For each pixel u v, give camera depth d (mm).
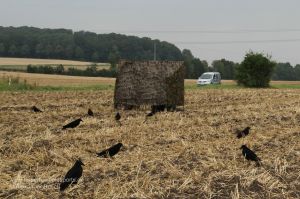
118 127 17578
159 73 24938
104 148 13570
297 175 11250
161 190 9617
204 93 41062
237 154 13016
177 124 18672
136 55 152000
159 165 11492
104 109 25484
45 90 44594
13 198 8969
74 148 13375
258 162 12008
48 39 150375
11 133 16391
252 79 56500
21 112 23484
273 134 16609
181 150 13172
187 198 9344
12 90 42938
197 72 123750
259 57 56469
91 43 152125
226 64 131875
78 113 23062
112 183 9844
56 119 20688
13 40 146875
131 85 25375
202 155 12805
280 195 9867
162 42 155000
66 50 149000
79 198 9117
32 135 15875
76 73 102875
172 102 24953
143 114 22938
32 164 11562
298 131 17359
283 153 13391
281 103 30719
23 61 132125
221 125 19078
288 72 155125
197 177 10445
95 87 51969
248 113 23578
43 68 101688
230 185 10234
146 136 15633
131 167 11188
